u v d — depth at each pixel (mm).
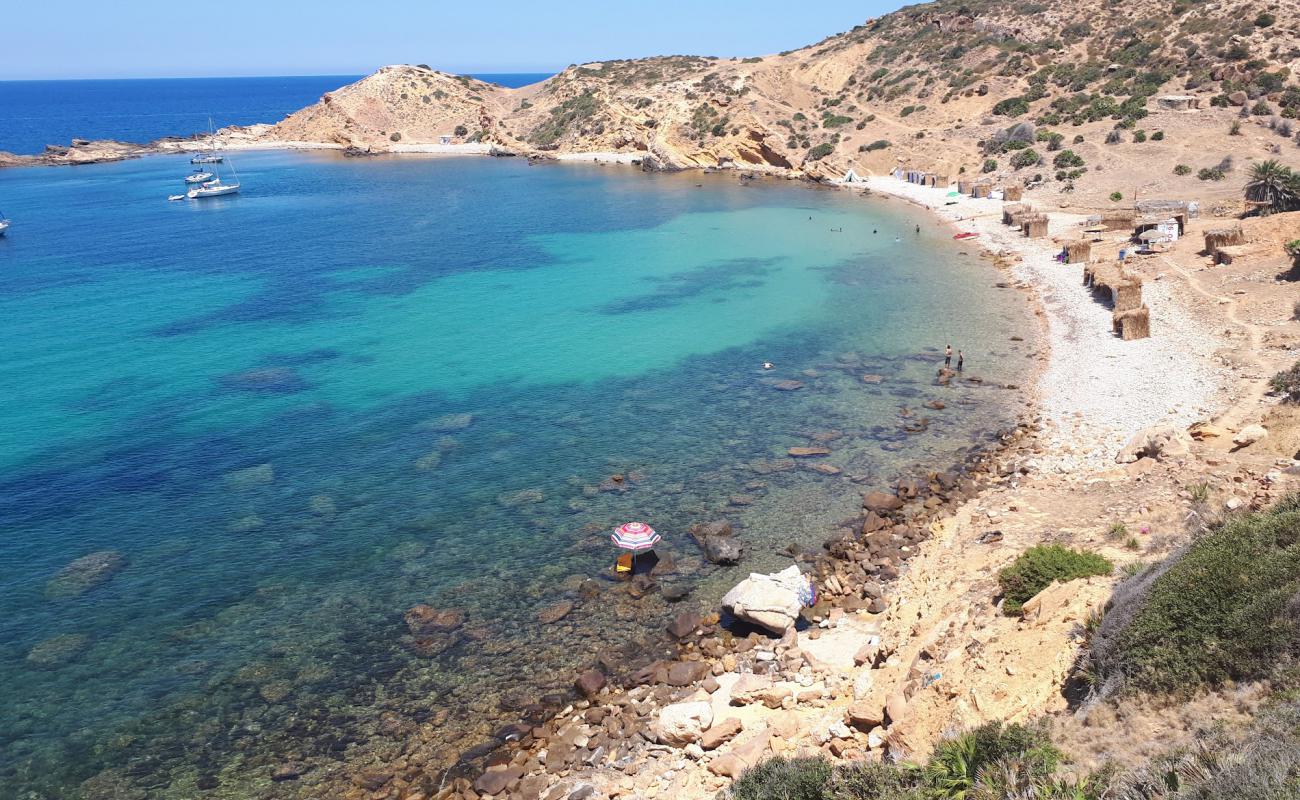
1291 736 10953
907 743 17906
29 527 33625
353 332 60219
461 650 26438
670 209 112312
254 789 21344
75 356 55000
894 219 98625
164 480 37656
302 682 25062
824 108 155750
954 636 20906
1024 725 15438
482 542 32500
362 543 32500
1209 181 85562
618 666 25609
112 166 175250
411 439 42031
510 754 22266
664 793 19938
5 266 83000
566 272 78000
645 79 188875
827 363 51594
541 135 187875
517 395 47875
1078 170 99562
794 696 22922
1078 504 29562
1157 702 13930
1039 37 145875
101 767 21984
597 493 36188
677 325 60719
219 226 105250
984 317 59000
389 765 22062
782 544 32031
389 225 104062
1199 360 44594
